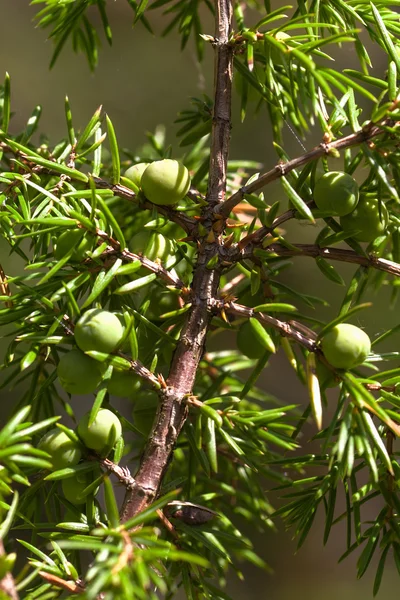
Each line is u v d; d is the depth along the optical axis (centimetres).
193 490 28
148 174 25
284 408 25
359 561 25
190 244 27
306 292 51
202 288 25
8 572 21
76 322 25
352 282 26
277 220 25
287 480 30
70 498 24
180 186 25
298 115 27
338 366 24
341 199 25
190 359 25
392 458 25
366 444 23
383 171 24
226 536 26
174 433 24
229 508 31
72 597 23
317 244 26
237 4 30
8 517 22
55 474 24
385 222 26
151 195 25
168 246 25
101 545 21
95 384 24
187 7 32
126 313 24
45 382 26
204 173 30
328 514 25
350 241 26
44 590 24
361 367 44
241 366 33
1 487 22
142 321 25
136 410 27
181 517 26
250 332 26
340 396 24
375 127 25
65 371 24
